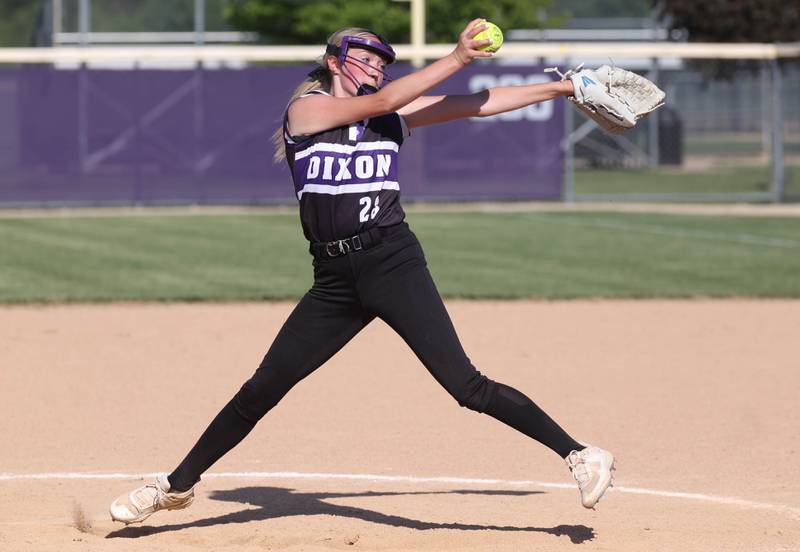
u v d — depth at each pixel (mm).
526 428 16812
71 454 23438
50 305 42812
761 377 30891
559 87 17281
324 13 109625
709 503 20016
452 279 48656
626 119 17062
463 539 17734
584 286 46906
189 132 80062
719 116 147750
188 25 135750
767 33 106125
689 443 24203
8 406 27625
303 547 17266
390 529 18406
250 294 44750
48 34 127125
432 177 80438
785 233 65312
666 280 48562
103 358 33406
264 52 79188
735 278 49000
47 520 18875
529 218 73750
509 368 31953
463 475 21969
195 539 17844
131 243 60812
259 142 80188
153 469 22328
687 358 33500
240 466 22609
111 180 79875
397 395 28891
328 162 16234
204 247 59188
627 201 85625
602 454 16594
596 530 18203
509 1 111000
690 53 81375
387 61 16750
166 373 31406
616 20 137000
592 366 32312
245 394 17375
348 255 16484
